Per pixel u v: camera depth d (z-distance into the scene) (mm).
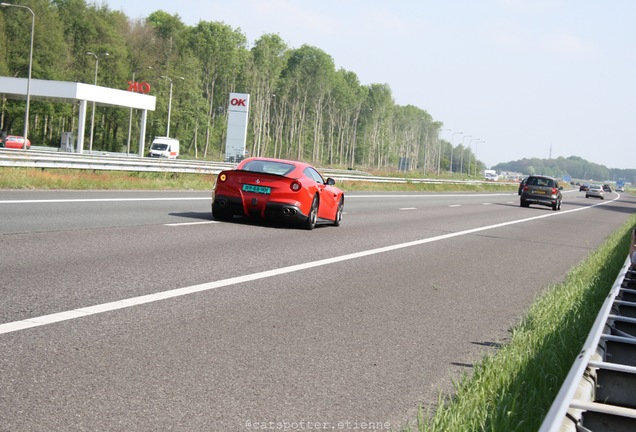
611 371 4004
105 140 115000
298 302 8000
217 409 4305
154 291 7785
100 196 20688
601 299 9422
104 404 4195
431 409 4703
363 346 6297
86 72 104938
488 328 7668
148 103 68438
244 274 9508
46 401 4145
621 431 3160
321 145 163750
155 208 18297
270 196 15773
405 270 11547
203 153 132625
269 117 146625
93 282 7938
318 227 17578
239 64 133375
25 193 19406
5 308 6355
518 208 41594
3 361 4820
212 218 16844
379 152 175250
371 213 24562
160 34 128000
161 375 4867
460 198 50094
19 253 9383
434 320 7801
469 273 12008
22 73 97875
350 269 11000
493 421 4027
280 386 4902
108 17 119438
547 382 5039
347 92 158875
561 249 18234
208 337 6039
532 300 9828
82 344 5441
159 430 3871
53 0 110312
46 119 106688
